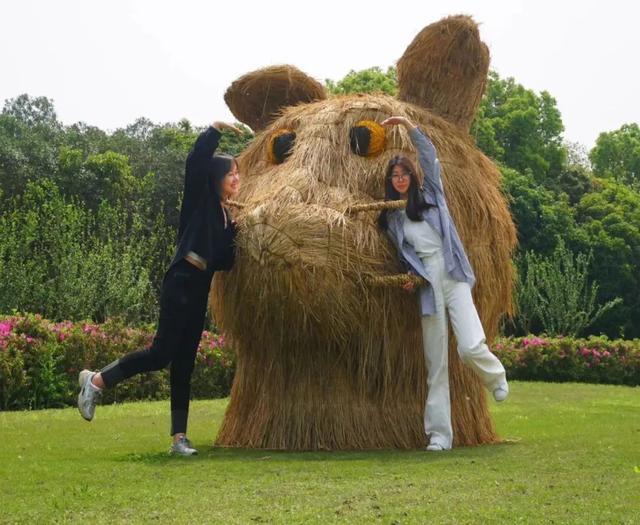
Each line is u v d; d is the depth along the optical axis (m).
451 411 7.21
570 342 20.23
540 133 40.16
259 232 6.49
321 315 6.54
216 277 7.17
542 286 29.92
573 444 6.85
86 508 4.50
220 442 7.44
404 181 6.80
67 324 13.98
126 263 22.41
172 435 6.68
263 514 4.34
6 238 22.64
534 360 19.98
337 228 6.47
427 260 6.76
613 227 33.91
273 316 6.65
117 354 13.69
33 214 23.34
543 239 32.72
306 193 6.85
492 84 40.03
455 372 7.25
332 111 7.53
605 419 9.30
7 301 21.14
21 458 6.24
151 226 30.53
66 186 30.44
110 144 34.97
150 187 30.75
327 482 5.17
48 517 4.31
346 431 6.99
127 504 4.58
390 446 7.00
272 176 7.27
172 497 4.74
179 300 6.58
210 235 6.60
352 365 6.98
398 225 6.77
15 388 12.17
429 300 6.73
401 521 4.17
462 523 4.13
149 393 13.73
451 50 7.89
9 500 4.72
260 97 8.82
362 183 7.14
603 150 52.78
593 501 4.57
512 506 4.46
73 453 6.56
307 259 6.36
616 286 33.25
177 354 6.72
